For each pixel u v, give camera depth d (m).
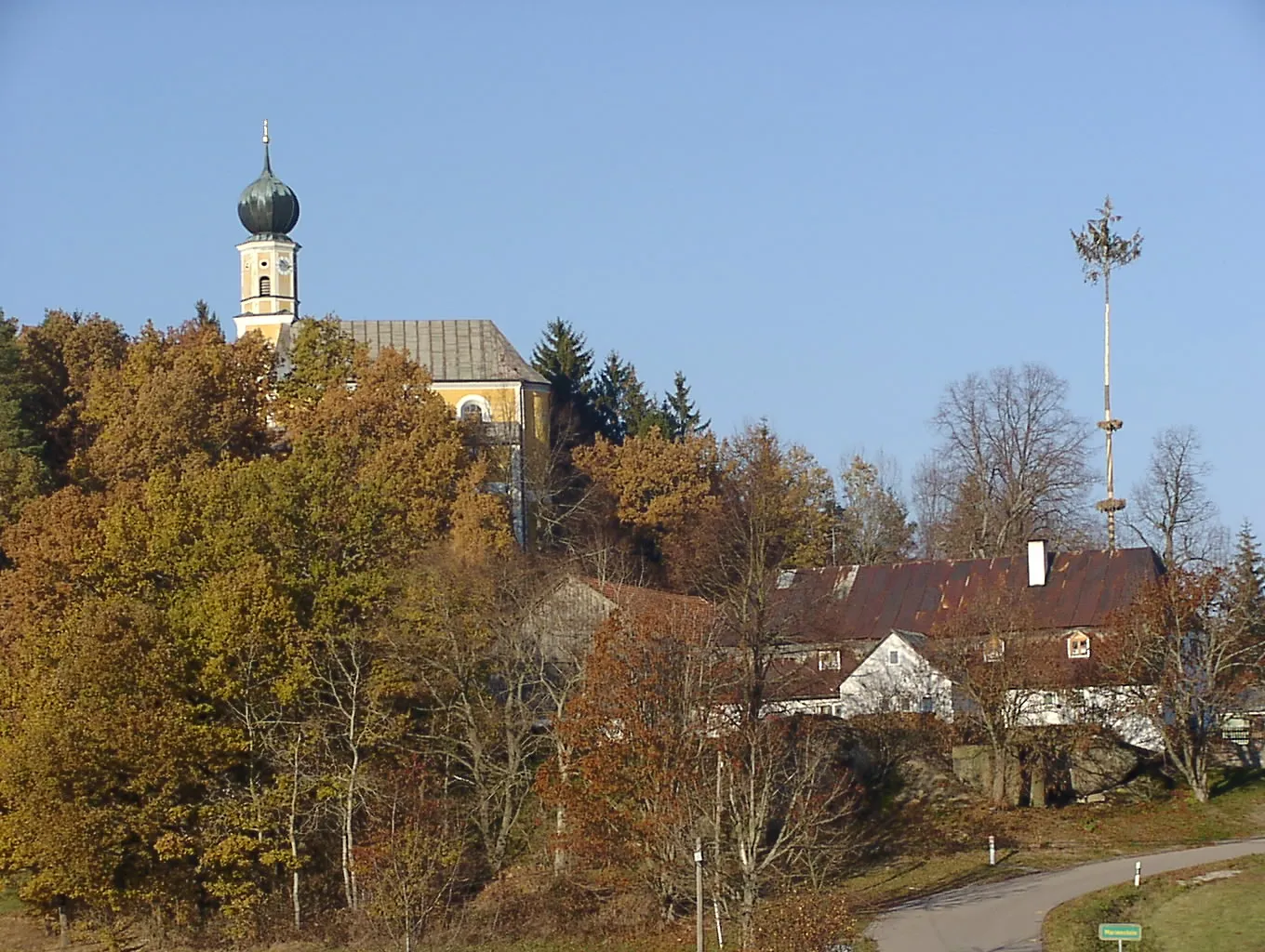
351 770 58.34
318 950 52.81
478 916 53.38
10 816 56.59
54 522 67.50
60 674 58.00
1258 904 48.81
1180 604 69.81
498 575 64.44
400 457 81.88
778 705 64.56
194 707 58.59
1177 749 70.81
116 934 56.72
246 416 86.19
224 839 56.50
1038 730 68.62
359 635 61.19
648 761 52.56
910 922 49.94
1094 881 54.81
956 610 76.62
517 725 60.06
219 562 63.03
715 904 48.38
